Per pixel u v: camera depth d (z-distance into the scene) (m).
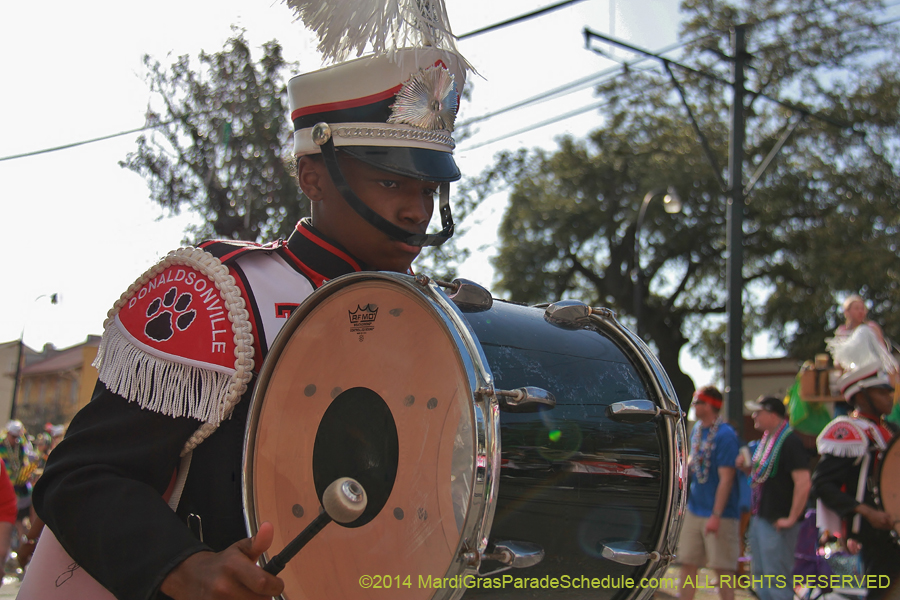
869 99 19.77
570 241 22.83
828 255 19.77
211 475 1.35
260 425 1.33
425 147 1.45
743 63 10.41
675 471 1.34
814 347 20.20
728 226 10.37
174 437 1.30
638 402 1.32
